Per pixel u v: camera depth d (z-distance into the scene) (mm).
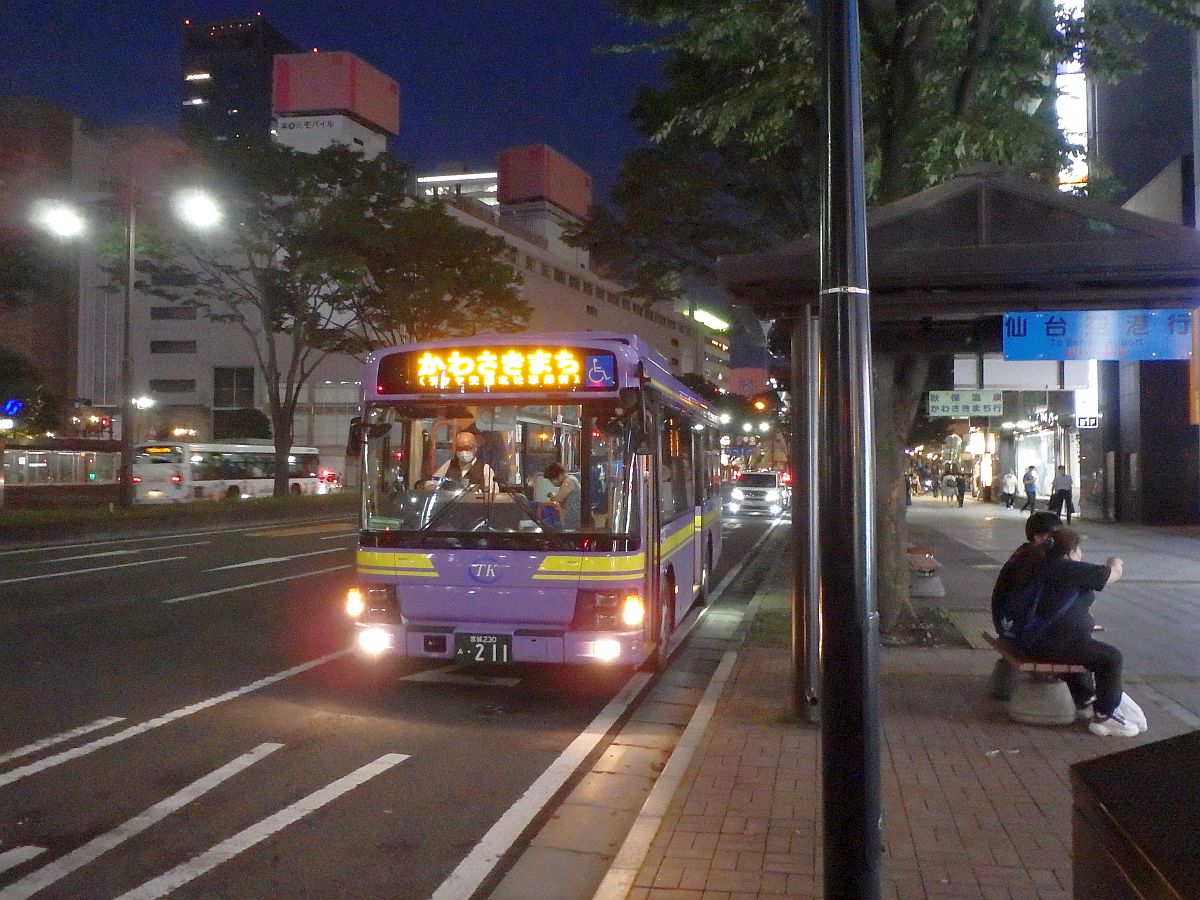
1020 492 43625
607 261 16391
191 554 22594
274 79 79562
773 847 5406
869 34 11031
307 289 32344
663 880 4988
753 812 5934
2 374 28078
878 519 11375
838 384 3748
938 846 5309
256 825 6086
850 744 3607
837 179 3811
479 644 8742
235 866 5488
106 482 50719
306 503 36125
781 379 11305
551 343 8961
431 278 31188
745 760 6930
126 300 28641
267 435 68938
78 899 5051
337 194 30562
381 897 5145
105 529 26953
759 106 11047
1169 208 26109
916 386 11461
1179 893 1895
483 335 9328
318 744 7766
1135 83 28953
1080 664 7371
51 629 12625
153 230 30094
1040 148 11820
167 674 10125
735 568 20906
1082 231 6809
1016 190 6891
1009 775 6469
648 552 9406
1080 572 7395
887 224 7008
